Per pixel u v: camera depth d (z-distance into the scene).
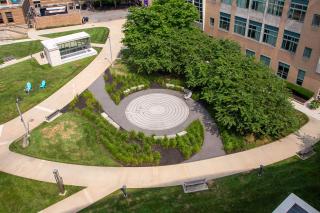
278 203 25.47
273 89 33.56
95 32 63.75
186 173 29.25
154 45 42.12
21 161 31.11
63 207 26.27
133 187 27.91
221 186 27.47
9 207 26.45
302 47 39.56
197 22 55.12
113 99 41.03
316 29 37.19
